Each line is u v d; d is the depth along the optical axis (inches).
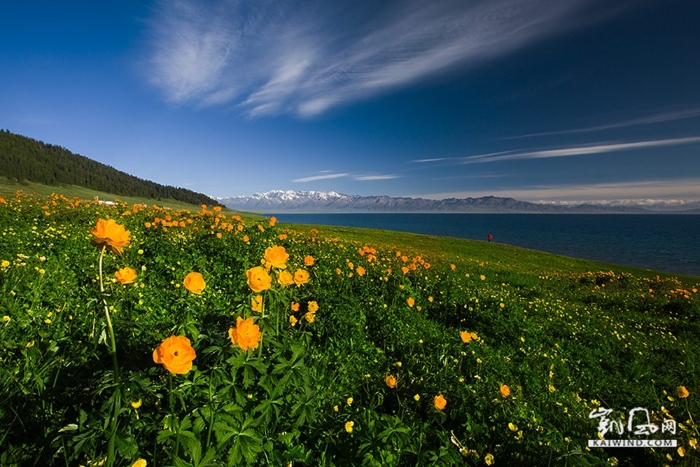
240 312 133.6
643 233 7534.5
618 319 500.7
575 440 161.2
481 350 248.7
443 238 2192.4
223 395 106.7
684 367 306.2
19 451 96.4
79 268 249.6
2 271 188.9
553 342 323.6
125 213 548.7
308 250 511.2
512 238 5536.4
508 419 164.7
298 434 125.5
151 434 102.2
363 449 117.6
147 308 201.6
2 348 132.8
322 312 253.6
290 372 124.7
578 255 3201.3
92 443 85.7
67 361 131.9
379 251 765.3
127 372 100.3
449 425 163.0
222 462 97.7
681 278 1571.1
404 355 221.9
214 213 614.2
